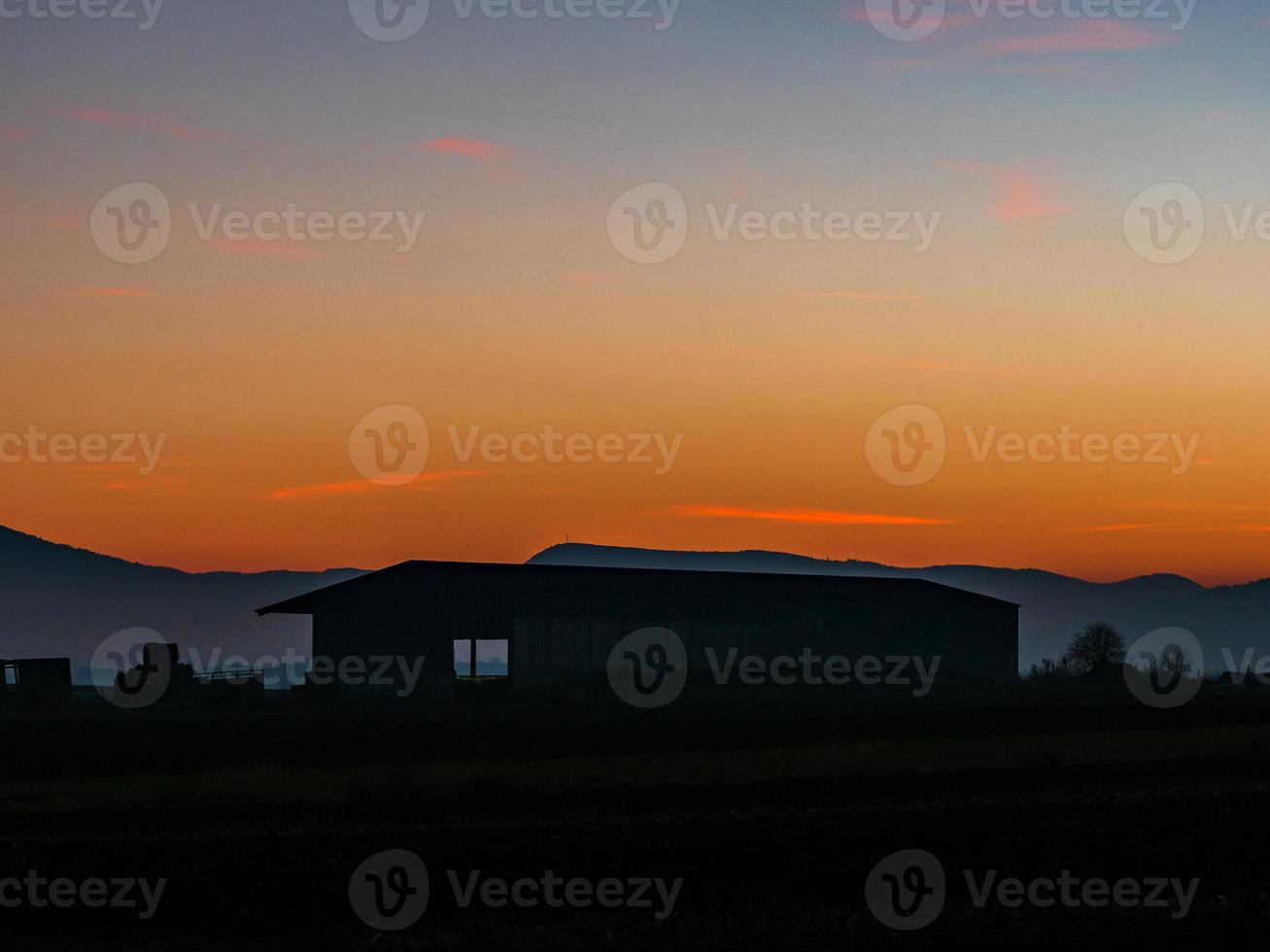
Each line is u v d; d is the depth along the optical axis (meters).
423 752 43.47
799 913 21.95
